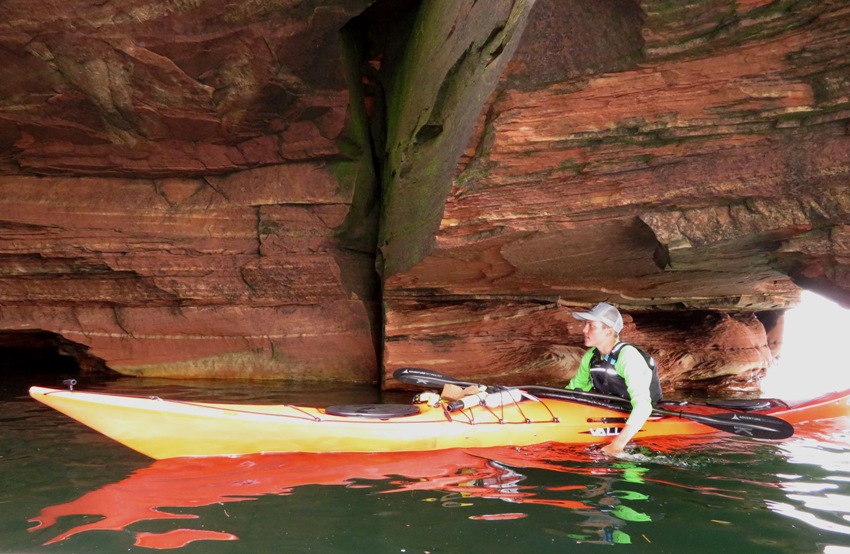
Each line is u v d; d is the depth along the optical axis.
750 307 8.22
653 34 4.16
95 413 3.54
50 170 7.56
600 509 2.89
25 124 7.02
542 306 7.16
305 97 7.13
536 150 4.89
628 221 5.06
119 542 2.45
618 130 4.65
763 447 4.19
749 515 2.84
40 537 2.49
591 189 4.99
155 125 7.16
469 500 3.00
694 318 8.36
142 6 6.15
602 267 6.05
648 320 8.26
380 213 8.09
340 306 7.77
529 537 2.55
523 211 5.21
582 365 4.62
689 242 4.91
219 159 7.62
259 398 6.17
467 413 4.18
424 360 7.13
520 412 4.27
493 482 3.29
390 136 7.73
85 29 6.24
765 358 8.41
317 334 7.81
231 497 3.01
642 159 4.76
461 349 7.19
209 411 3.76
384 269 7.29
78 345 8.27
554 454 3.89
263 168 7.77
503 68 4.63
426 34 6.93
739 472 3.57
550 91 4.63
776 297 8.17
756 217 4.64
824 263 4.73
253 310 7.83
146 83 6.76
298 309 7.84
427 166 6.27
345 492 3.10
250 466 3.54
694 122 4.48
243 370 7.95
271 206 7.71
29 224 7.51
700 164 4.66
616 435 4.26
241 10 6.31
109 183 7.71
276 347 7.89
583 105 4.63
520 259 5.88
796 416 4.96
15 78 6.58
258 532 2.57
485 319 7.15
